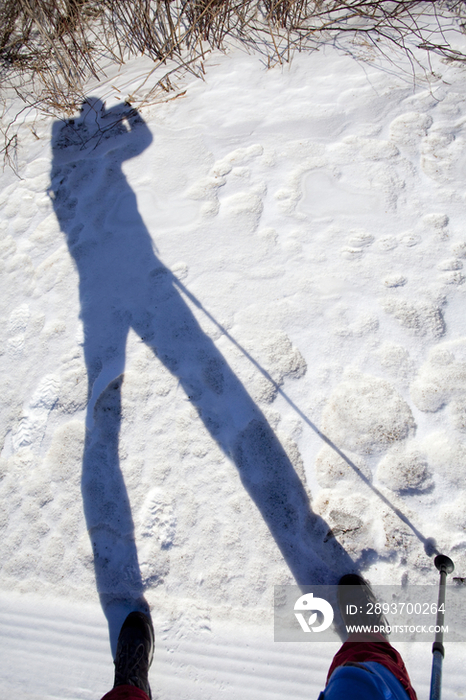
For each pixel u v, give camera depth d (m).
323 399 1.93
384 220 2.28
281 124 2.69
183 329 2.18
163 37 3.09
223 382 2.02
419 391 1.88
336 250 2.24
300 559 1.69
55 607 1.76
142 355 2.14
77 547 1.83
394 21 2.87
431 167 2.38
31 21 3.20
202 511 1.80
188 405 2.00
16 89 3.25
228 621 1.65
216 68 3.03
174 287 2.30
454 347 1.94
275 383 1.99
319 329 2.07
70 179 2.80
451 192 2.29
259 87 2.87
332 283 2.17
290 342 2.06
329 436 1.86
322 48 2.94
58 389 2.15
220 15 2.98
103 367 2.15
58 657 1.70
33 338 2.32
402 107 2.59
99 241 2.52
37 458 2.02
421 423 1.82
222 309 2.20
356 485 1.76
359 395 1.91
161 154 2.75
